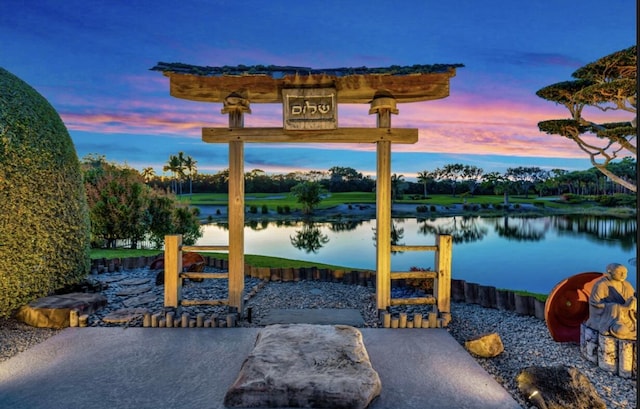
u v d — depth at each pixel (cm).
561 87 1196
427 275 501
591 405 296
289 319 505
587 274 435
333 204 5041
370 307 561
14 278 475
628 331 358
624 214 3900
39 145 514
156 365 363
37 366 359
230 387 292
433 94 507
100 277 745
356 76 504
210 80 509
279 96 525
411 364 368
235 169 509
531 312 532
